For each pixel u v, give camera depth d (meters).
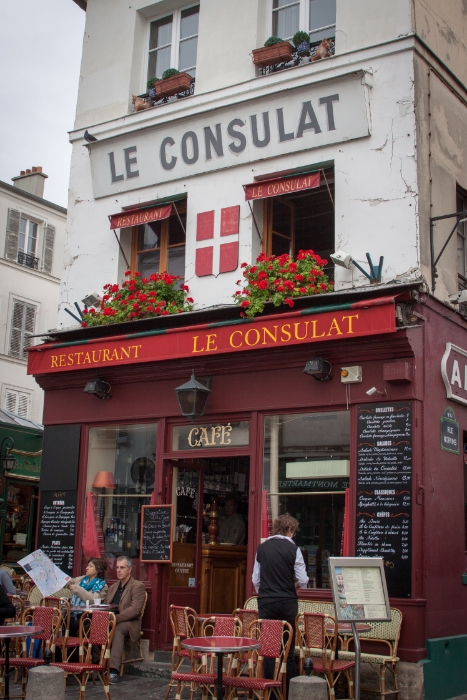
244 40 11.31
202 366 10.48
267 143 10.61
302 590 9.36
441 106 10.36
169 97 12.15
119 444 11.39
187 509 11.05
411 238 9.43
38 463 17.36
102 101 12.71
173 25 12.56
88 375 11.59
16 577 13.91
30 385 23.34
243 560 11.69
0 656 8.48
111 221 11.96
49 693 6.33
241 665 8.54
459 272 10.63
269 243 10.90
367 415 9.23
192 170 11.32
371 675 8.59
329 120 10.09
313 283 9.82
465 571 9.77
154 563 10.59
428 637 8.63
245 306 9.86
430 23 10.34
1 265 22.73
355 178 9.93
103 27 13.01
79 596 9.80
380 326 8.80
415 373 9.02
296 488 9.70
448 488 9.38
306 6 11.16
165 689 9.04
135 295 11.11
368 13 10.22
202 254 11.08
